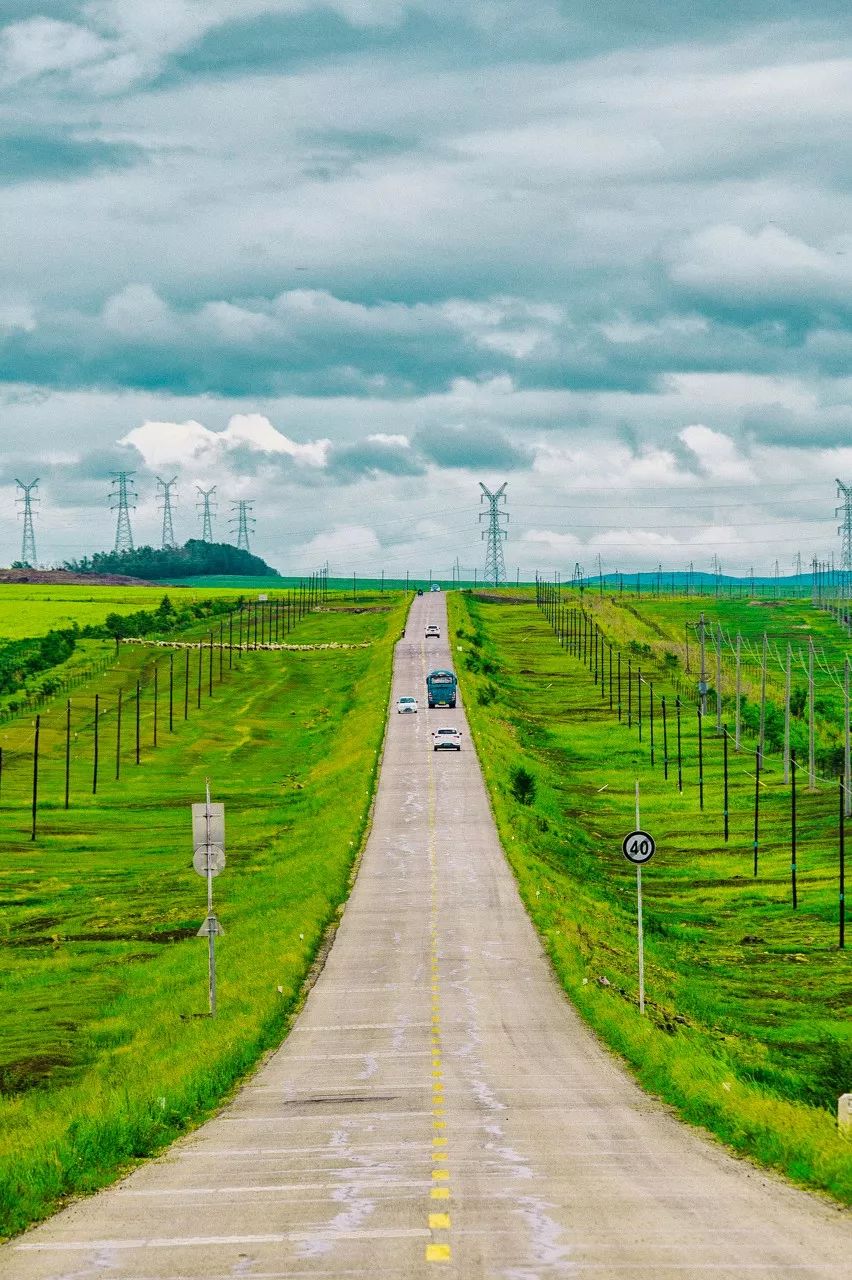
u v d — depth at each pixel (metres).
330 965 128.38
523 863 197.50
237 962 131.00
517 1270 34.94
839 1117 57.41
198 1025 97.94
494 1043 90.19
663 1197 44.25
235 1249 38.09
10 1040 115.19
